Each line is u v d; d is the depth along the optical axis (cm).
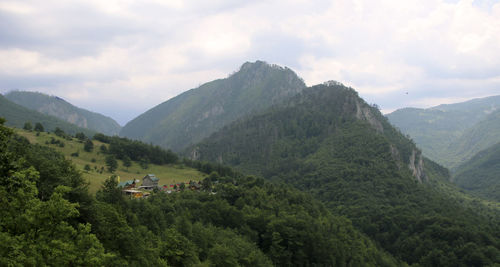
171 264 6556
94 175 14400
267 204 12450
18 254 3155
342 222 14225
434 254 13138
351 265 11006
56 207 3700
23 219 3538
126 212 6944
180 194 11919
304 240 10062
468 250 12744
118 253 5200
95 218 5359
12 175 3559
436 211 17075
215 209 10531
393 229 15600
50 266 3422
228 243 8481
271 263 8875
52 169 5738
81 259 3697
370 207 17700
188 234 7969
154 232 7331
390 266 12600
